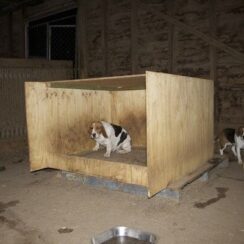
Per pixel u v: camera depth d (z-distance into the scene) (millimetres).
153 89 3602
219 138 5973
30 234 3195
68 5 9250
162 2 7312
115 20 8266
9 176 5262
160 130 3766
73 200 4090
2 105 7098
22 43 10844
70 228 3314
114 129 5211
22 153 7027
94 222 3443
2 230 3293
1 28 11539
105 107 6168
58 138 5148
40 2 10062
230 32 6367
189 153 4508
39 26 10523
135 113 6094
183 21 6980
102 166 4293
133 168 3959
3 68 7066
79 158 4551
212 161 5172
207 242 2965
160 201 3969
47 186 4676
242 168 5426
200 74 6828
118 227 3129
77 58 9258
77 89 5477
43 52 10508
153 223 3389
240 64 6297
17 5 10336
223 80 6551
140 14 7684
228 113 6535
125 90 6059
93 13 8711
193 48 6875
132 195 4191
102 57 8641
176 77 4102
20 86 7324
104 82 4453
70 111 5355
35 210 3795
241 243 2932
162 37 7367
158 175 3756
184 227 3279
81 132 5605
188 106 4445
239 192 4270
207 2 6617
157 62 7504
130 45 7996
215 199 4023
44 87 4852
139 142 6129
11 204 4000
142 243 2957
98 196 4207
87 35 8930
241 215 3537
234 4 6273
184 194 4188
